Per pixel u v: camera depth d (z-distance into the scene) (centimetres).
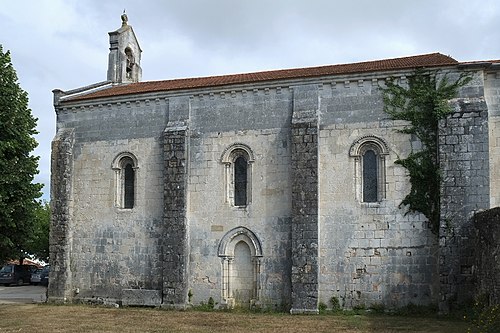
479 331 1752
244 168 2636
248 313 2427
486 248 1966
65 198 2906
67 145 2936
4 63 2433
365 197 2434
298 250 2411
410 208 2344
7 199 2384
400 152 2381
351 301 2380
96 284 2822
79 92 3134
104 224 2845
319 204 2445
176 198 2653
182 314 2412
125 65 3475
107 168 2880
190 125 2714
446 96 2331
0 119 2366
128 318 2306
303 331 1936
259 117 2602
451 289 2192
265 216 2536
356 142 2439
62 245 2877
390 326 2005
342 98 2486
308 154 2450
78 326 2103
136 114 2842
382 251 2366
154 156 2775
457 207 2231
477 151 2241
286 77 2545
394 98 2409
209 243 2619
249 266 2572
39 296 3616
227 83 2647
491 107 2320
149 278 2712
